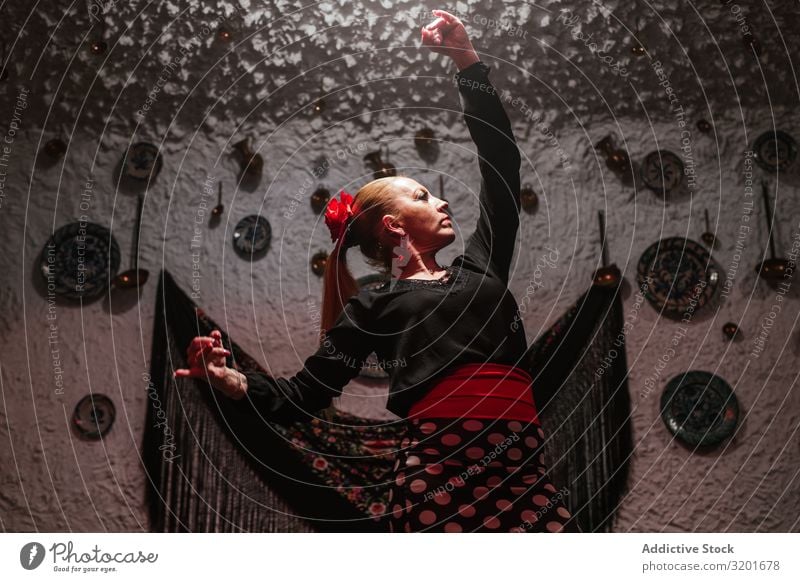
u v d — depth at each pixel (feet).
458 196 7.20
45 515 6.44
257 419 6.59
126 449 6.61
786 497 6.56
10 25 6.73
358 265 6.84
